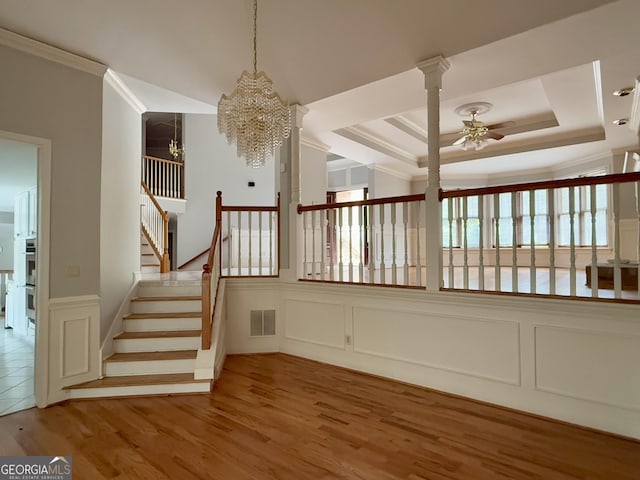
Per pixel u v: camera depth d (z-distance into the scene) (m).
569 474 2.11
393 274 3.67
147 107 4.59
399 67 3.51
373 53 3.26
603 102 4.56
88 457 2.29
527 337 2.91
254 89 2.58
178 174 9.21
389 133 6.66
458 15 2.72
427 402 3.11
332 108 4.80
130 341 3.71
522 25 2.85
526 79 3.89
